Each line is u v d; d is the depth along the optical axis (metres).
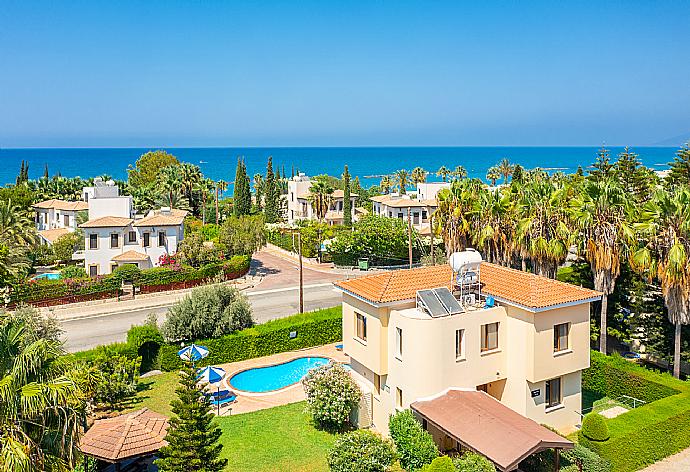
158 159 132.38
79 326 48.16
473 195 48.31
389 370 27.36
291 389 34.44
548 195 41.72
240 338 39.12
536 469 23.30
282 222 107.19
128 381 32.91
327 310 44.53
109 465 24.34
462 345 26.05
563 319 26.73
